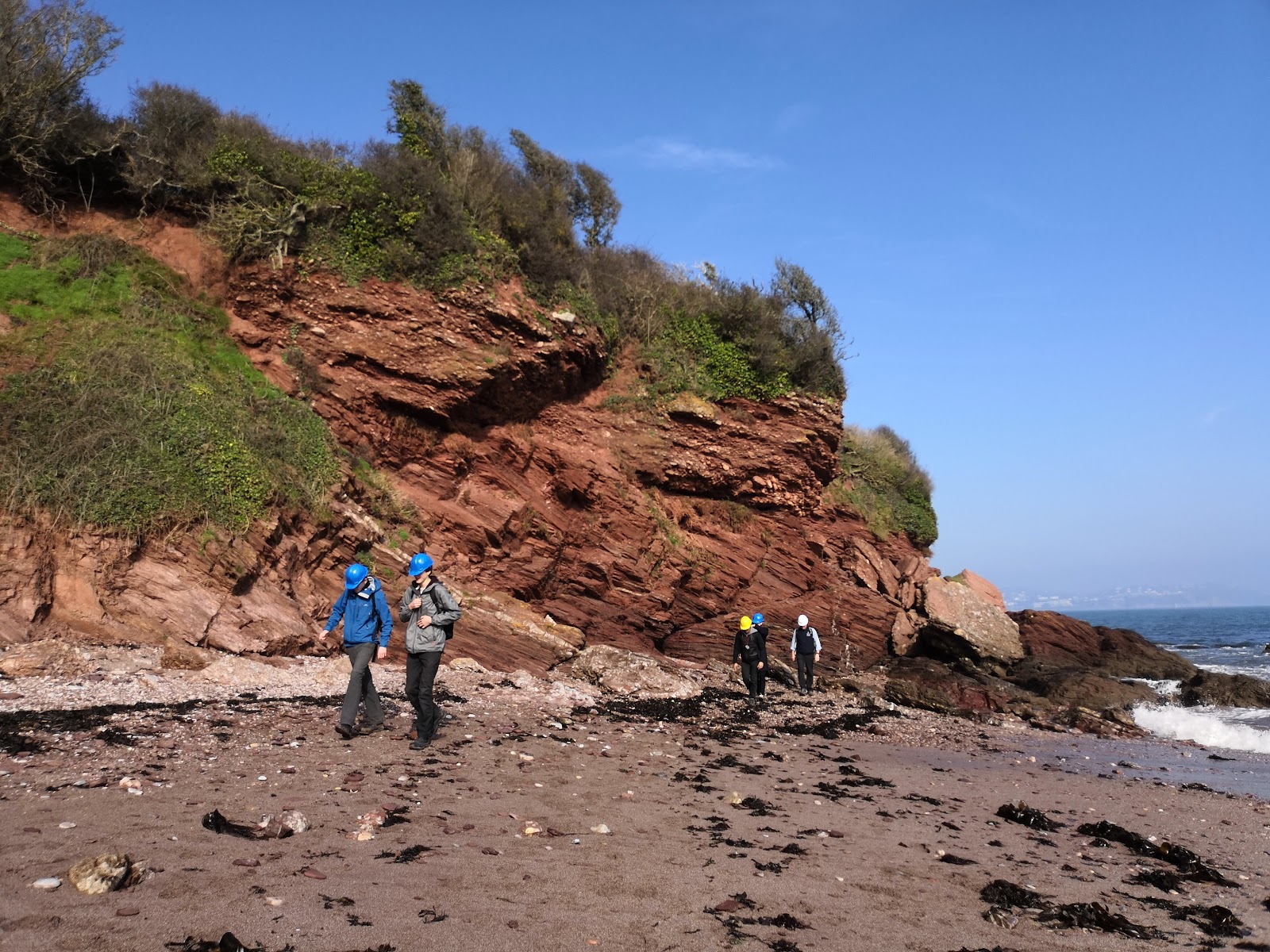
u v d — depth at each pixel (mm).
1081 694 22984
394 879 4797
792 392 25219
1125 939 5137
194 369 15852
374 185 19344
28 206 17500
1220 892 6449
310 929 3961
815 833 7066
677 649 22000
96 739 7508
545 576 19453
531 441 20797
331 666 12391
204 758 7285
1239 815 9648
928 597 26078
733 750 11117
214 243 18344
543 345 20391
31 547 11875
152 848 4836
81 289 16141
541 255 21609
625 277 25297
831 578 25828
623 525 21281
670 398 23562
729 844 6430
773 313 25953
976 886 6000
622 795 7680
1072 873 6621
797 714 15586
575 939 4238
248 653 12797
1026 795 10055
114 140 18125
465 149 22781
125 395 14336
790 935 4625
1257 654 48438
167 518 13188
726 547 23547
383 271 19156
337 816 5988
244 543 13828
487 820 6348
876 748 12930
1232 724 19438
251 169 18781
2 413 13070
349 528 16047
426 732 8781
